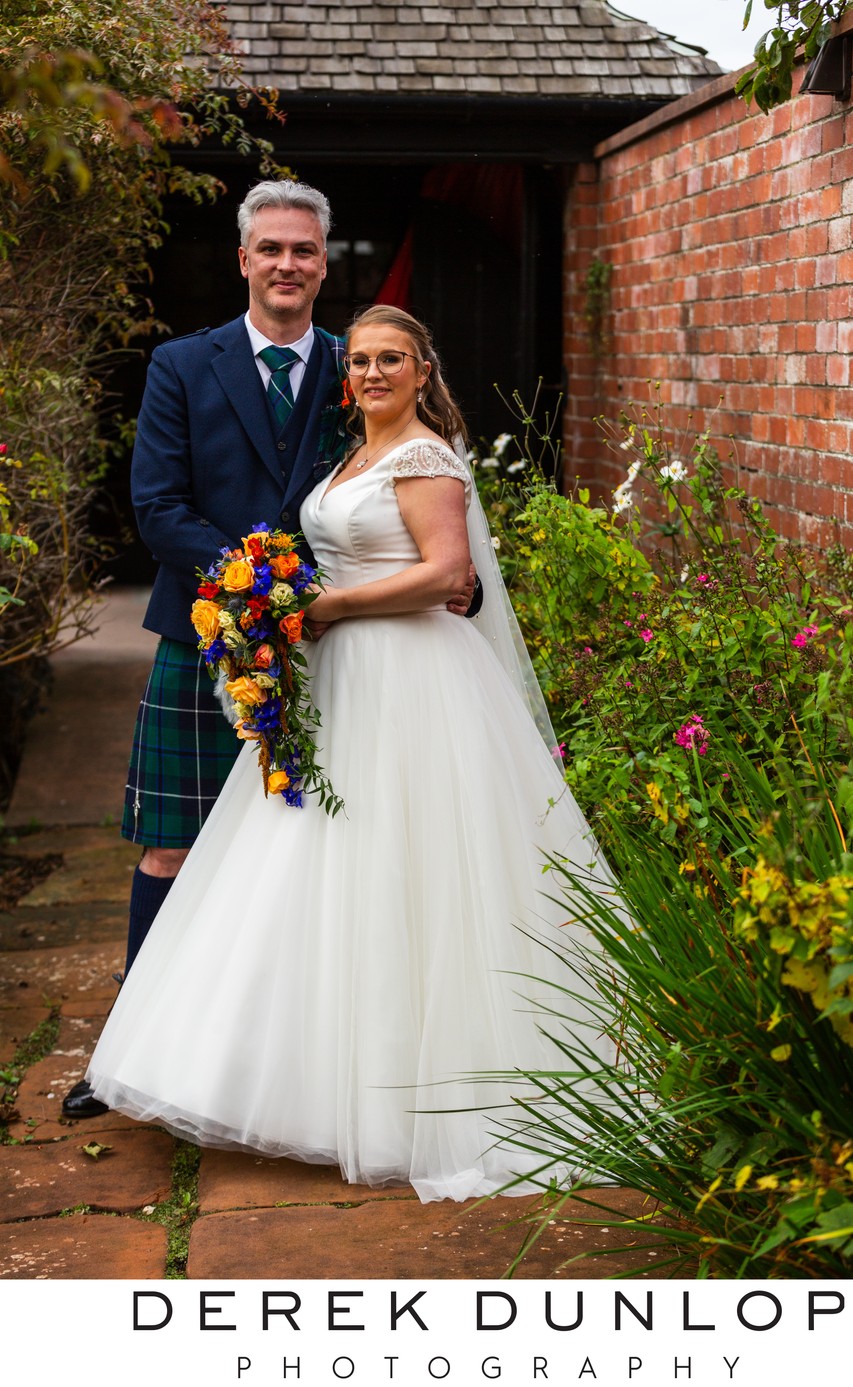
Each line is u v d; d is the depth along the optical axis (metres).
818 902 1.78
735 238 4.45
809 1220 1.76
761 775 2.44
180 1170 2.79
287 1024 2.68
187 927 2.91
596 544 3.60
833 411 3.71
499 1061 2.68
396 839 2.70
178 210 8.81
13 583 4.71
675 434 5.14
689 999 2.10
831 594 3.54
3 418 4.23
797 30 3.33
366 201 8.76
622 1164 2.11
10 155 3.71
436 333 7.63
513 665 3.18
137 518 3.08
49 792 5.89
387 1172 2.63
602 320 6.22
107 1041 2.91
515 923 2.78
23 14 3.64
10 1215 2.60
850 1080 1.91
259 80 6.29
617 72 6.48
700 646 3.12
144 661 8.01
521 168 6.88
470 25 6.63
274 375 3.07
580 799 3.13
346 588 2.85
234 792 2.94
